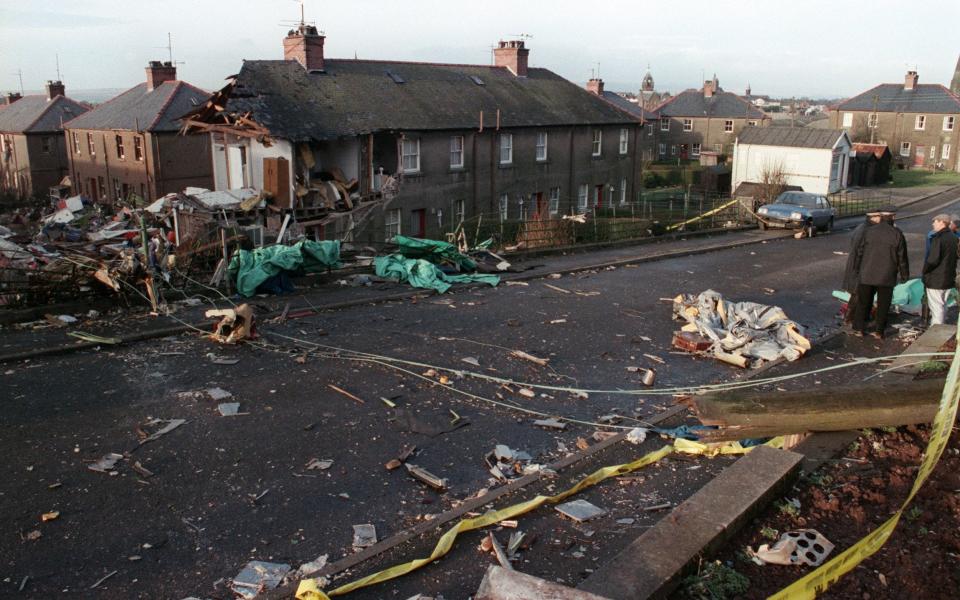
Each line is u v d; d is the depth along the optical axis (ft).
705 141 258.16
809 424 23.27
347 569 17.60
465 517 20.13
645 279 57.82
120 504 20.48
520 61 130.82
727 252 76.28
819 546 17.21
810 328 42.88
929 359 31.48
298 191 84.48
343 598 16.21
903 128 240.73
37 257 43.98
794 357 35.73
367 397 29.17
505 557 17.70
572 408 29.48
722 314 40.60
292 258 47.34
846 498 19.74
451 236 66.69
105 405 27.25
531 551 18.16
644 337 40.06
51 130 171.73
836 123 254.68
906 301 45.14
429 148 100.73
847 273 40.91
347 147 92.48
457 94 111.65
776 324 38.75
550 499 20.80
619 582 15.07
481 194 110.32
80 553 18.15
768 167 178.60
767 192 131.95
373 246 63.10
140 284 41.81
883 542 15.76
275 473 22.67
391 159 97.71
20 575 17.16
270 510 20.53
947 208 143.23
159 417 26.40
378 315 42.47
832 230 102.06
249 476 22.41
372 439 25.44
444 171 103.76
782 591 14.39
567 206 127.34
